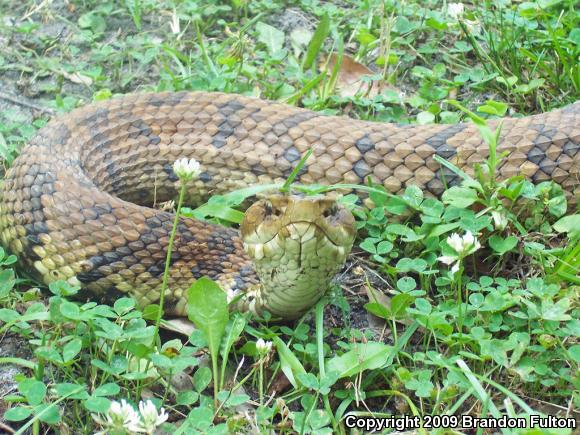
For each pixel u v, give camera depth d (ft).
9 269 1.97
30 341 1.82
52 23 2.65
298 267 1.80
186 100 2.27
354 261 2.07
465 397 1.75
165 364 1.75
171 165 2.24
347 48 2.60
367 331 1.93
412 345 1.90
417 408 1.80
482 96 2.44
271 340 1.86
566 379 1.79
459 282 1.82
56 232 1.98
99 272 1.97
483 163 2.14
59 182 2.02
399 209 2.08
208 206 2.02
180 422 1.77
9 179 2.06
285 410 1.74
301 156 2.20
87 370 1.82
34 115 2.40
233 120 2.24
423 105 2.39
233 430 1.72
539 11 2.56
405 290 1.89
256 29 2.63
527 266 2.02
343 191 2.17
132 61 2.56
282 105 2.27
